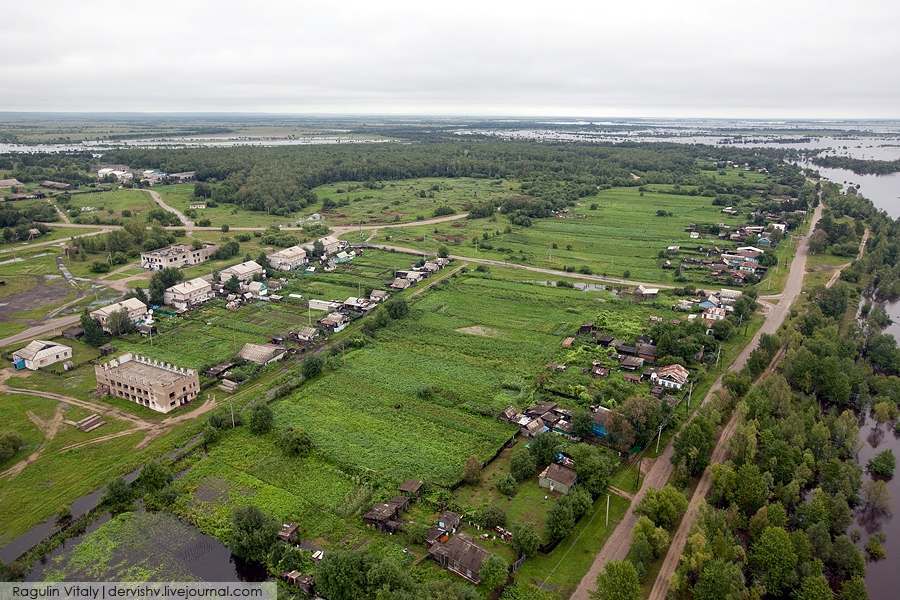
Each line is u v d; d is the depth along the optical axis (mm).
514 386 133250
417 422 118938
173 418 120000
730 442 105375
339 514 91812
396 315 177125
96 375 132125
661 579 80062
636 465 105812
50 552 84625
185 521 90812
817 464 102000
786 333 157875
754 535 85750
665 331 151625
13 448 106000
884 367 147750
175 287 184750
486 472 103500
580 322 176250
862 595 75562
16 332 161625
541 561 83062
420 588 73125
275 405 125250
